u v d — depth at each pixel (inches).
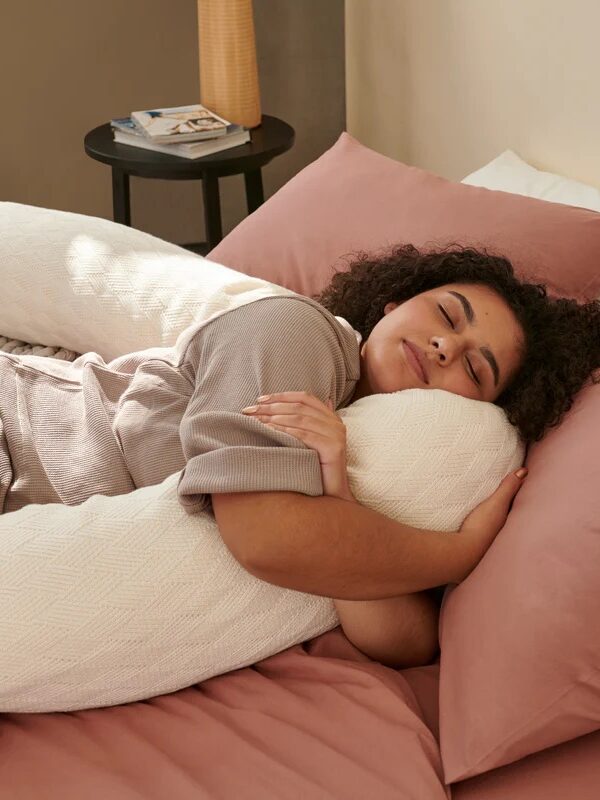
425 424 44.0
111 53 114.7
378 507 42.9
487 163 86.9
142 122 95.0
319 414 41.1
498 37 81.0
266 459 39.0
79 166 119.3
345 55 115.5
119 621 39.3
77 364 54.3
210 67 99.5
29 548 39.6
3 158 116.3
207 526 41.4
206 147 93.6
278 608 42.2
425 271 52.9
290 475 38.8
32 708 39.9
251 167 94.8
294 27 118.2
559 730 36.3
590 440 42.6
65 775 36.5
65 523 40.5
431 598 47.0
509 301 49.7
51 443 49.2
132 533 40.5
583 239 60.4
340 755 37.3
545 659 36.0
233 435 40.7
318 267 66.5
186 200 124.6
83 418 49.7
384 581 40.1
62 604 38.9
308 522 38.2
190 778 36.2
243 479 38.6
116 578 39.6
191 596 40.3
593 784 36.4
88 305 62.5
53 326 64.7
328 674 42.1
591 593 35.9
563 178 73.2
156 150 94.7
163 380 48.8
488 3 81.4
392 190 67.6
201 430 41.2
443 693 39.0
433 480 43.4
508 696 36.3
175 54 117.0
